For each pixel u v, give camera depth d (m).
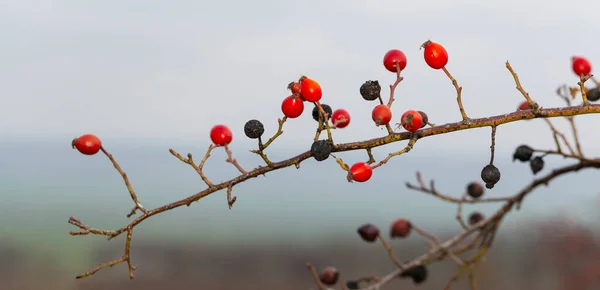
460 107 0.83
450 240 0.98
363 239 0.98
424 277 0.98
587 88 0.95
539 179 0.95
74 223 0.82
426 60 0.84
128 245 0.83
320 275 0.98
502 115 0.83
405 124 0.81
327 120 0.82
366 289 0.98
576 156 0.93
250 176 0.83
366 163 0.82
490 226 0.98
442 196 0.99
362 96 0.84
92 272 0.82
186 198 0.83
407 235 1.00
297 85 0.83
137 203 0.83
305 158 0.83
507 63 0.83
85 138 0.83
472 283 0.98
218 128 0.83
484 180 0.83
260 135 0.83
